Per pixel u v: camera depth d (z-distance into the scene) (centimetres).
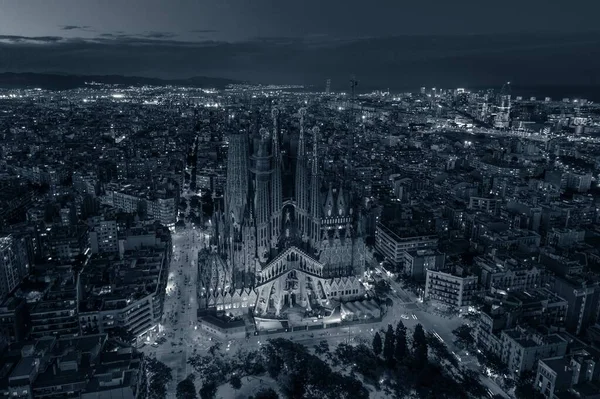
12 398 18350
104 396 18938
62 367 19812
